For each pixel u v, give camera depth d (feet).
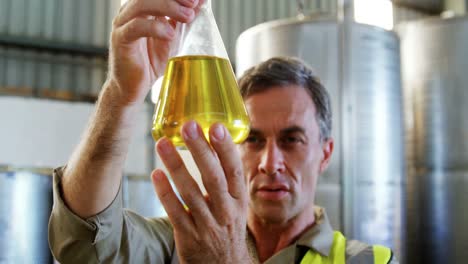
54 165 16.20
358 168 9.23
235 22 20.56
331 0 21.38
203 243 2.46
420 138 10.79
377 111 9.45
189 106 2.24
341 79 9.25
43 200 8.18
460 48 10.51
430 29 10.81
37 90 17.69
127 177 9.99
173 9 2.29
